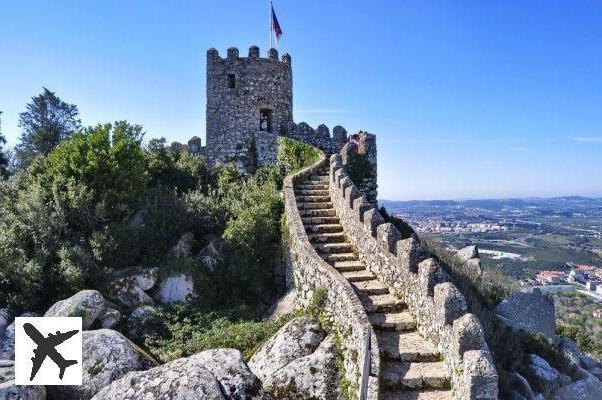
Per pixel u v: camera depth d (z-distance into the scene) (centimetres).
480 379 795
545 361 1864
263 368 1172
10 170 3419
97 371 1165
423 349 1026
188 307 1622
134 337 1509
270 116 2792
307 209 1934
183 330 1491
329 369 1100
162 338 1491
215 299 1742
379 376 916
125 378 1009
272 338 1269
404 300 1230
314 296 1334
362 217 1566
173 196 2108
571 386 1764
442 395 902
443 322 983
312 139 2784
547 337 2234
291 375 1089
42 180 2025
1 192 2173
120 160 2034
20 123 3756
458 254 3088
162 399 917
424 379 934
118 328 1530
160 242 1895
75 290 1627
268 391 1066
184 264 1741
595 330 3912
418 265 1159
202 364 1052
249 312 1648
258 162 2644
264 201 2028
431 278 1091
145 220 1966
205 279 1748
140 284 1673
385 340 1083
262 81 2719
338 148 2820
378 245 1404
